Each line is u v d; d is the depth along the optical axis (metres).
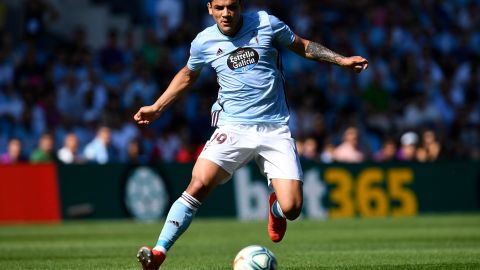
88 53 75.31
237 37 23.75
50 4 80.75
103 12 84.94
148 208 59.03
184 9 86.06
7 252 34.84
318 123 70.19
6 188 56.56
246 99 23.81
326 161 63.59
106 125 68.12
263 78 23.81
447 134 81.56
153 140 68.94
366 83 82.25
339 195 63.22
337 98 80.44
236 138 23.75
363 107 80.38
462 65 89.88
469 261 28.55
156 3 88.00
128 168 58.75
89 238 43.19
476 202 67.94
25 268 27.92
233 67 23.72
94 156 60.97
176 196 59.59
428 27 92.06
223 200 60.62
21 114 68.19
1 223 56.34
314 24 86.69
